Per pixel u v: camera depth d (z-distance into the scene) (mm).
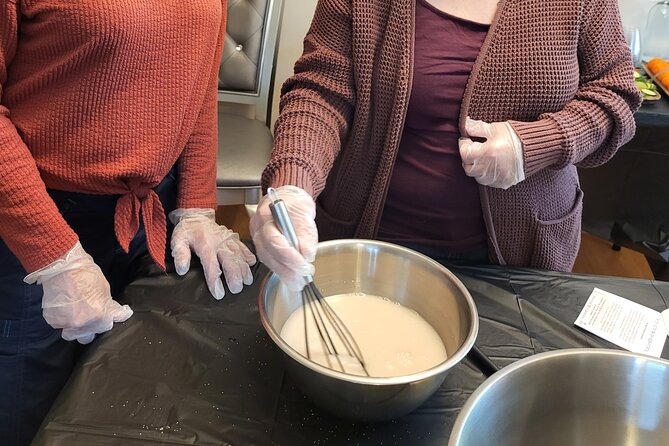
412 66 1015
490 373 832
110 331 851
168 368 795
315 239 803
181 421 716
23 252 907
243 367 807
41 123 937
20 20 898
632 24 2338
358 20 1007
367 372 763
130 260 1163
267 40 2072
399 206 1140
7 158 861
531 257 1155
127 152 982
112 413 717
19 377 1046
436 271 849
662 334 935
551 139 967
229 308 928
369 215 1129
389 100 1035
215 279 967
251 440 700
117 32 879
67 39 878
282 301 819
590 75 1057
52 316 921
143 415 719
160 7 940
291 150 926
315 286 852
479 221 1123
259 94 2145
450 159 1071
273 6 2031
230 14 2014
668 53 2283
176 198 1176
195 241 1075
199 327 876
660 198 2141
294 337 816
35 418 1086
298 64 1092
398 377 640
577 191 1201
